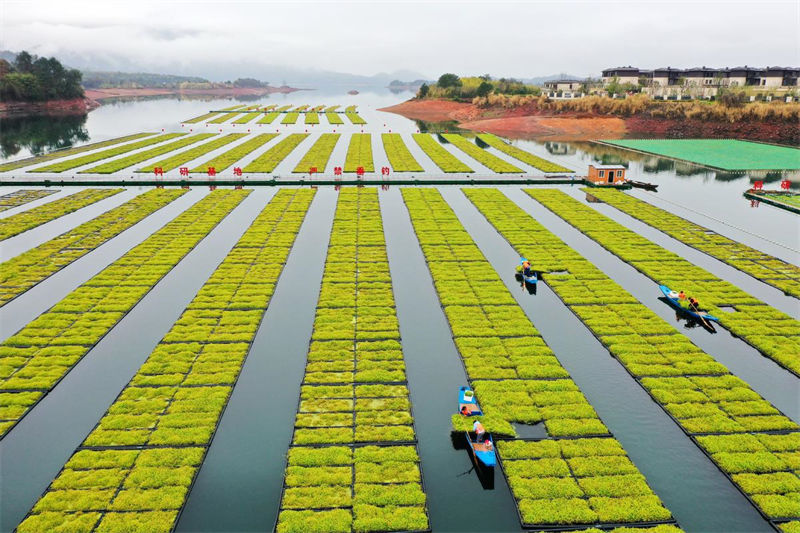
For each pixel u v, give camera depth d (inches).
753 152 4869.6
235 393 1386.6
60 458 1168.2
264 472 1136.2
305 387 1384.1
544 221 2795.3
